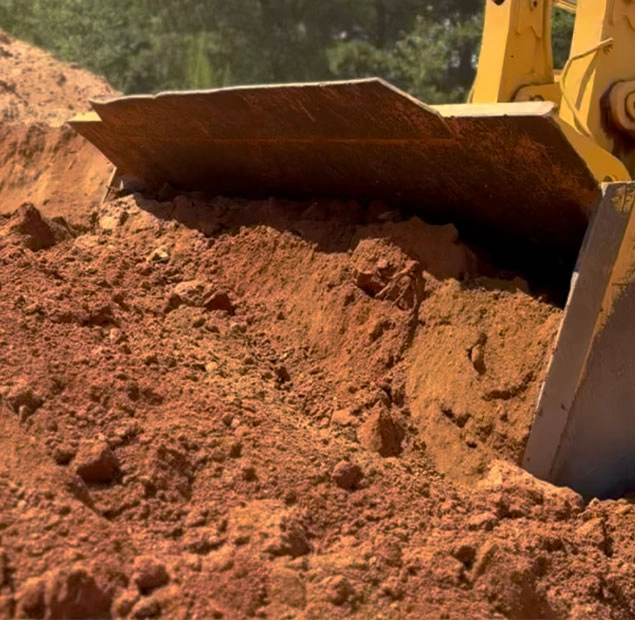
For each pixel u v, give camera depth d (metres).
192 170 5.32
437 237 3.96
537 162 3.49
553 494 3.05
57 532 2.23
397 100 3.55
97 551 2.22
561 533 2.86
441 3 12.94
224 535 2.41
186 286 4.37
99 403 2.80
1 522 2.22
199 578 2.23
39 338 3.08
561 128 3.30
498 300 3.70
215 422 2.92
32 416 2.63
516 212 3.85
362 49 12.61
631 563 2.87
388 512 2.71
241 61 12.69
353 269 4.13
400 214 4.30
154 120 4.91
